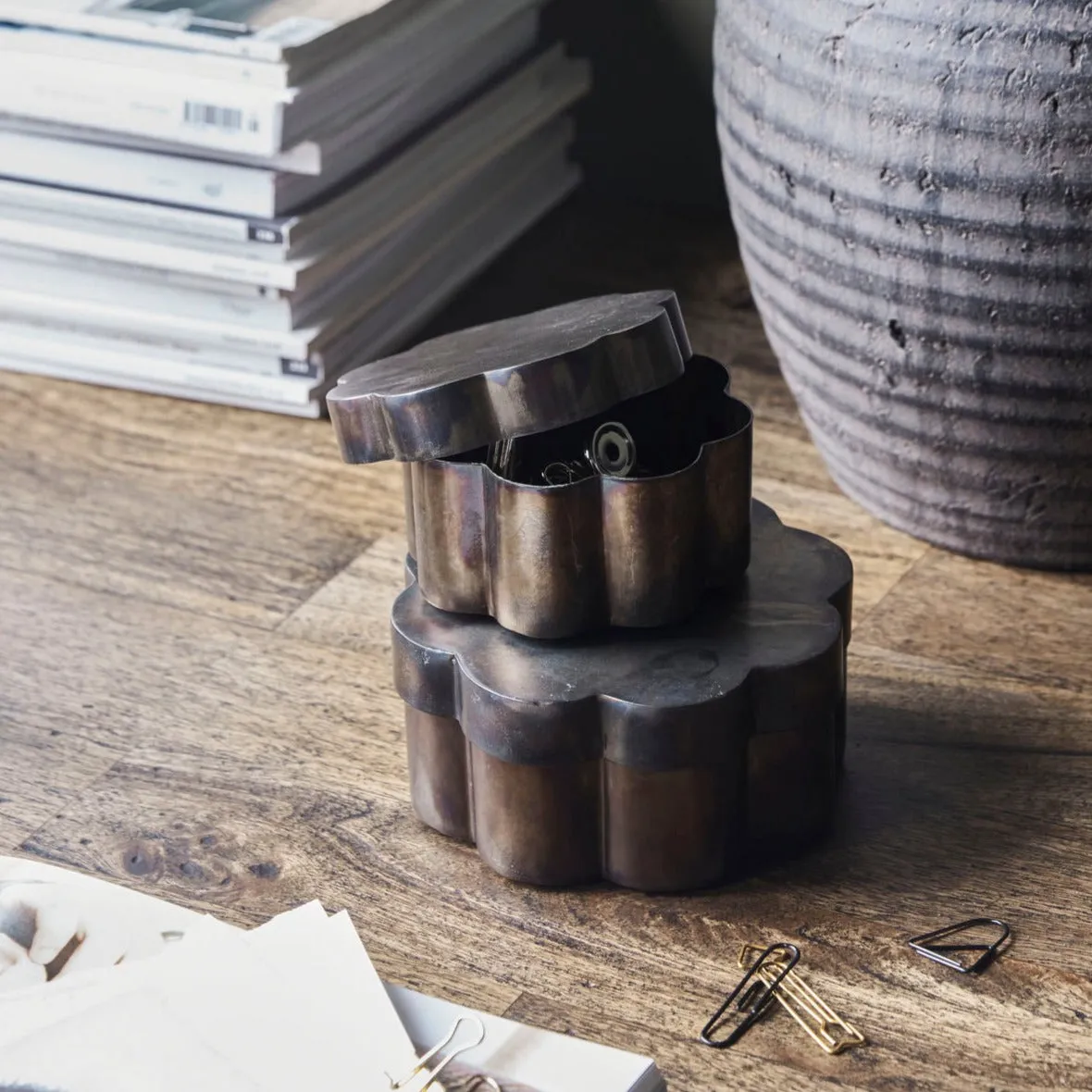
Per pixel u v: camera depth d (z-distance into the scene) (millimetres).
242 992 917
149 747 1046
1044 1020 932
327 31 1159
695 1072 920
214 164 1182
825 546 1004
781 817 974
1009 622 1090
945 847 990
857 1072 918
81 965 938
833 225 1050
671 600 955
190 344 1240
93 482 1197
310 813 1015
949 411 1072
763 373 1264
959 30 996
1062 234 1011
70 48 1172
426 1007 923
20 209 1222
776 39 1042
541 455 997
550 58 1345
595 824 965
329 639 1098
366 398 945
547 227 1413
